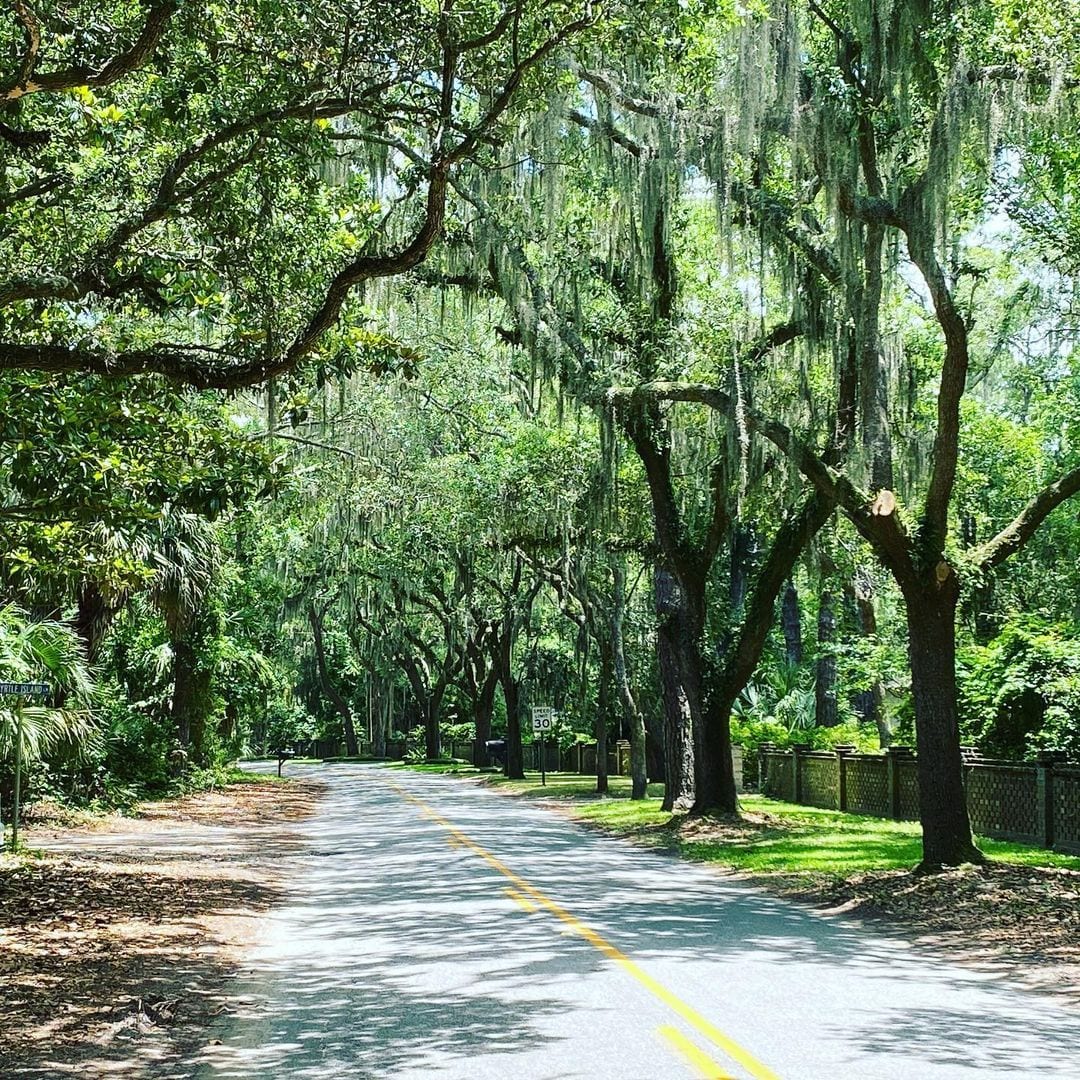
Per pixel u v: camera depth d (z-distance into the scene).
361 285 21.28
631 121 21.48
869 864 17.80
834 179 16.09
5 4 10.34
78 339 11.68
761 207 18.28
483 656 58.62
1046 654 21.84
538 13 12.43
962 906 13.41
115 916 12.96
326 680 77.75
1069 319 23.64
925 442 21.28
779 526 26.05
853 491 16.58
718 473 24.16
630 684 38.62
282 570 46.38
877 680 30.23
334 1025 8.16
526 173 22.03
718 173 18.23
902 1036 7.59
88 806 27.05
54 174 12.69
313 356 12.75
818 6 17.38
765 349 21.89
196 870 17.69
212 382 10.45
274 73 11.97
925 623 16.11
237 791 39.75
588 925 12.45
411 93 12.53
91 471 10.86
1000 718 22.66
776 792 32.50
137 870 17.14
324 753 92.62
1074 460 28.19
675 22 13.63
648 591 39.09
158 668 36.84
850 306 16.52
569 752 57.69
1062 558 29.14
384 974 9.98
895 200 16.05
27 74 9.13
